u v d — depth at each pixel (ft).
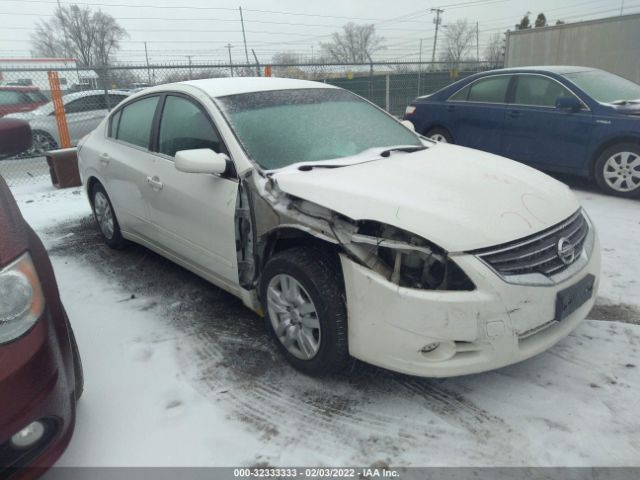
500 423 8.09
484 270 7.67
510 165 10.78
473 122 23.52
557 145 20.84
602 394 8.61
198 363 10.02
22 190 25.13
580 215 9.73
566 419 8.09
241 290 10.59
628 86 21.63
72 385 7.25
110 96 36.47
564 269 8.51
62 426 6.73
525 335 8.04
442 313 7.64
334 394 8.98
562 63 46.57
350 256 8.27
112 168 14.20
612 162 19.38
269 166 10.11
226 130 10.60
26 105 38.99
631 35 41.42
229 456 7.71
